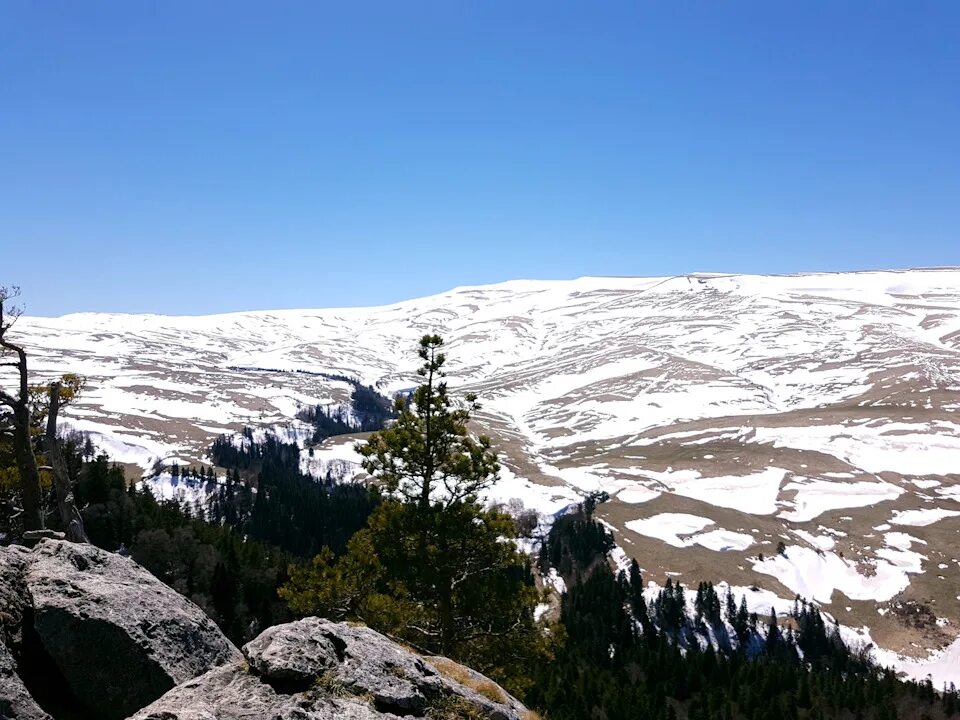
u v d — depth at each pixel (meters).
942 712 109.00
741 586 163.00
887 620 153.62
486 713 14.47
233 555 113.56
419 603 29.97
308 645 13.65
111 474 129.12
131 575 16.08
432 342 32.62
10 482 32.22
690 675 117.88
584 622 141.62
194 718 10.73
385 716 12.55
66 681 12.84
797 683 115.06
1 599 12.71
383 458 31.36
